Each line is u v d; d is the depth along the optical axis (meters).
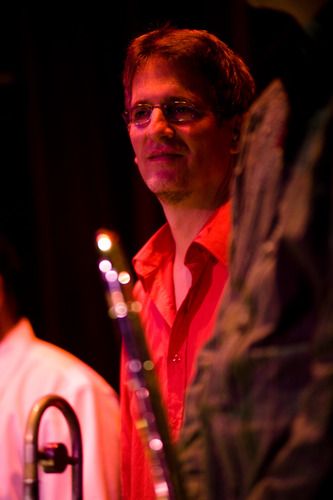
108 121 5.41
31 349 3.48
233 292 1.98
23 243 5.84
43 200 5.59
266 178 1.93
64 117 5.53
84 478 3.21
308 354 1.74
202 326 2.89
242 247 1.96
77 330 5.57
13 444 3.31
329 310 1.63
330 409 1.59
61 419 3.24
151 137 2.88
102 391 3.39
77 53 5.46
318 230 1.70
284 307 1.76
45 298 5.62
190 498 1.95
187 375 2.88
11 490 3.27
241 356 1.81
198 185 2.92
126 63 3.04
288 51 1.93
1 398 3.37
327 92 1.87
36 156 5.61
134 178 5.26
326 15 1.85
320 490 1.61
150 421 1.94
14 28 5.72
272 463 1.75
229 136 2.99
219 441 1.87
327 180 1.70
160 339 3.00
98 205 5.45
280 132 1.96
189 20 4.91
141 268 3.11
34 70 5.57
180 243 3.02
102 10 5.36
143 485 2.98
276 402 1.76
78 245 5.53
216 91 2.95
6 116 5.82
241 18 4.61
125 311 1.98
